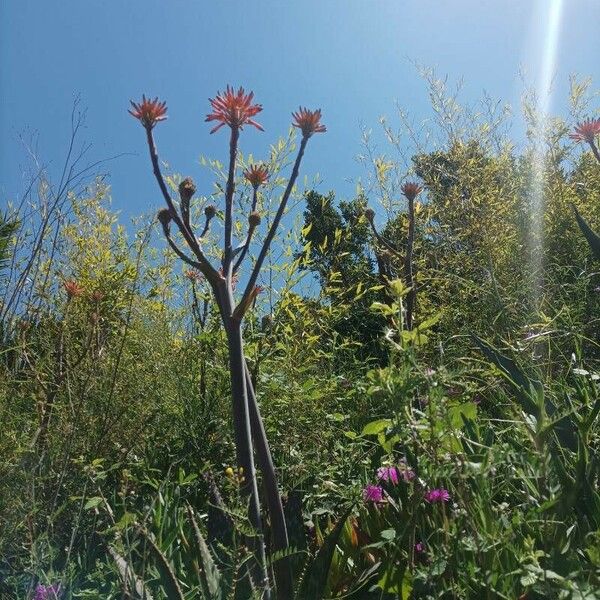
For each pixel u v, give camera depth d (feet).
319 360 7.59
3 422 5.48
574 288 7.33
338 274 7.82
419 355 5.50
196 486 5.83
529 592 3.36
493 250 8.64
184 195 4.13
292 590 3.99
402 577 3.83
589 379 5.07
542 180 9.78
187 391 6.90
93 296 7.27
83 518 5.24
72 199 8.52
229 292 4.10
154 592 4.34
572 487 3.76
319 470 5.66
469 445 4.22
